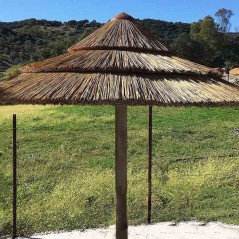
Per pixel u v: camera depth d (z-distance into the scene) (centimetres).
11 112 1856
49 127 1535
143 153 1197
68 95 334
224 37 8362
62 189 816
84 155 1170
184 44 7225
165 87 354
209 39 7981
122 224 416
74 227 661
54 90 345
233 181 879
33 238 620
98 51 388
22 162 1068
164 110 1842
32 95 345
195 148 1270
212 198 796
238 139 1388
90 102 328
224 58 7825
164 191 795
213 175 903
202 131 1477
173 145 1290
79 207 724
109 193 784
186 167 1000
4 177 910
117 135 406
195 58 7250
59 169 1020
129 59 374
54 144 1284
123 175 410
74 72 366
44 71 378
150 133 687
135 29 413
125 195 413
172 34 9512
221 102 355
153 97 337
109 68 360
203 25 8150
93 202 752
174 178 871
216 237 624
